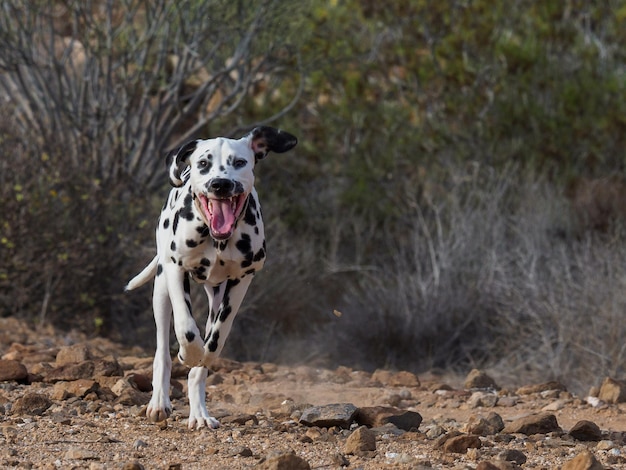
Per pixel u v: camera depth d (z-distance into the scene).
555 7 21.41
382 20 20.67
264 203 18.97
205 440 7.38
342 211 19.80
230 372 11.16
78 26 16.80
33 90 17.30
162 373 7.84
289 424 8.02
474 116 20.30
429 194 18.78
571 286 15.04
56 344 13.05
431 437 7.82
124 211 15.21
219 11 16.47
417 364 15.62
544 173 18.58
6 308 14.70
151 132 16.73
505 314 15.35
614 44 21.77
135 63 16.59
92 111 16.53
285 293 16.75
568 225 17.20
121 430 7.71
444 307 15.88
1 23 16.16
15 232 14.17
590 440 7.93
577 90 20.05
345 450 7.17
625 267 14.99
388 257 18.69
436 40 20.59
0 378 9.48
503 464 6.59
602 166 19.72
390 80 20.86
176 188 7.63
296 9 16.98
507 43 20.59
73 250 14.38
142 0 16.77
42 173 14.59
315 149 20.44
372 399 9.91
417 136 20.22
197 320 15.05
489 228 16.89
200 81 19.30
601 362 13.83
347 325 16.20
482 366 15.40
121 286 15.08
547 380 14.22
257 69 17.34
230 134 18.36
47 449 7.05
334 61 18.98
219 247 7.29
